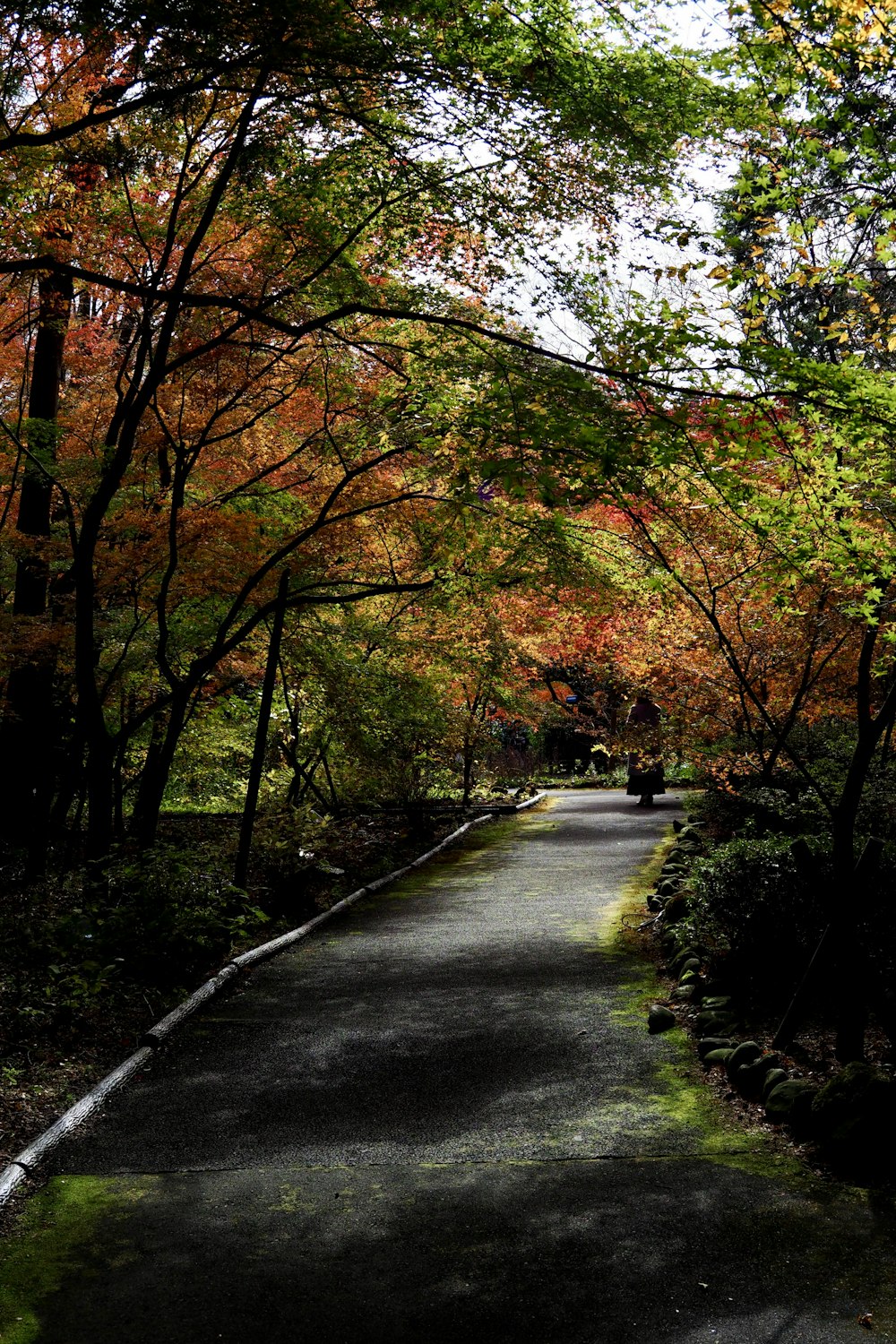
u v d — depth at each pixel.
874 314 6.83
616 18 6.23
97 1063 6.66
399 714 13.78
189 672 11.33
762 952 7.44
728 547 8.95
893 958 6.59
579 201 7.18
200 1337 3.72
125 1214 4.66
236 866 10.84
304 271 9.66
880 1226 4.36
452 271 8.54
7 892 11.07
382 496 10.85
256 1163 5.17
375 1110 5.80
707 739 12.16
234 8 5.57
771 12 5.36
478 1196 4.74
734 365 5.42
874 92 5.78
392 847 15.26
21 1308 3.94
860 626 7.87
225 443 11.87
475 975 8.56
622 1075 6.22
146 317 10.36
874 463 6.19
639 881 12.38
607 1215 4.53
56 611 11.95
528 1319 3.78
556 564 10.85
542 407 5.87
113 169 9.32
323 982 8.53
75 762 13.34
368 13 6.20
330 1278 4.09
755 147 6.67
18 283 11.04
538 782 27.39
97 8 5.58
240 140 8.38
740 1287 3.94
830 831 8.55
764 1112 5.54
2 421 10.51
